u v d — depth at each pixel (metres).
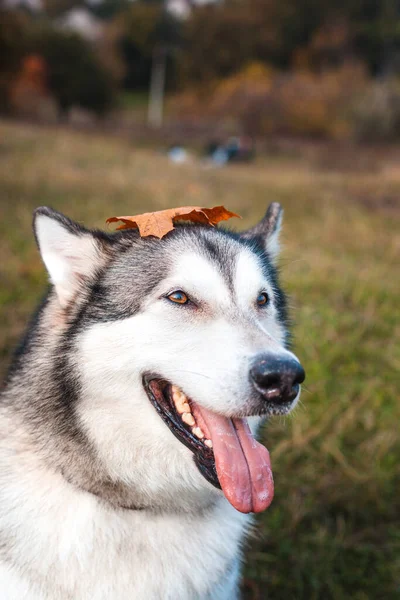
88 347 0.68
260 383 0.63
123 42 17.28
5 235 1.91
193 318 0.69
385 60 13.51
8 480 0.69
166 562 0.68
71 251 0.72
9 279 1.57
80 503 0.68
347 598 0.86
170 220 0.73
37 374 0.71
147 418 0.68
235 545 0.73
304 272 1.82
